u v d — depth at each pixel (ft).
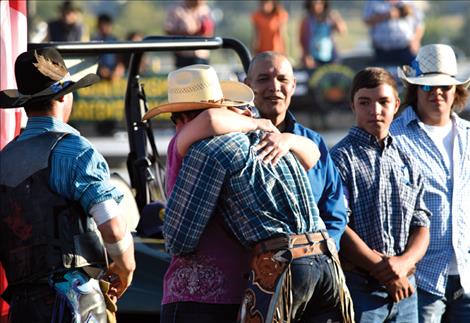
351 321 34.40
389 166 40.93
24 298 32.76
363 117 41.04
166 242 34.32
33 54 33.47
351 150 40.93
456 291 43.55
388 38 117.08
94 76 34.94
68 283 32.53
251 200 33.60
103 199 32.53
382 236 40.50
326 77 116.06
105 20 136.05
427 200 43.21
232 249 34.53
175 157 34.86
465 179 43.62
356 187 40.52
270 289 33.12
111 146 109.91
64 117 34.30
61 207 32.58
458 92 45.21
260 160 34.04
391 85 41.09
